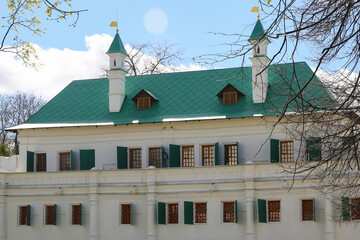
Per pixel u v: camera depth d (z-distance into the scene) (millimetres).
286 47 14062
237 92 51375
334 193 41688
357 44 14383
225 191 46750
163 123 51906
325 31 14758
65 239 50000
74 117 54656
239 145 49844
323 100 18312
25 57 22984
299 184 44500
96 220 49250
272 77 52312
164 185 48188
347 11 13516
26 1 21141
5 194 51125
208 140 50875
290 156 48312
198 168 47719
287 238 44625
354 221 42281
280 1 13719
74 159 53562
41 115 55688
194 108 52094
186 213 46969
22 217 51188
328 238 42781
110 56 54719
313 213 43750
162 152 51562
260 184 45781
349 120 17703
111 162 52781
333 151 16969
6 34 19312
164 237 47844
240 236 46094
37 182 50938
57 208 50406
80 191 50062
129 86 56656
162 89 55156
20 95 84438
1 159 54812
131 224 48531
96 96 56750
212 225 46844
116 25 55969
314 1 14555
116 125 52719
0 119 82875
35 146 54812
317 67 14312
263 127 49312
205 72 55906
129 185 48969
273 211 45438
